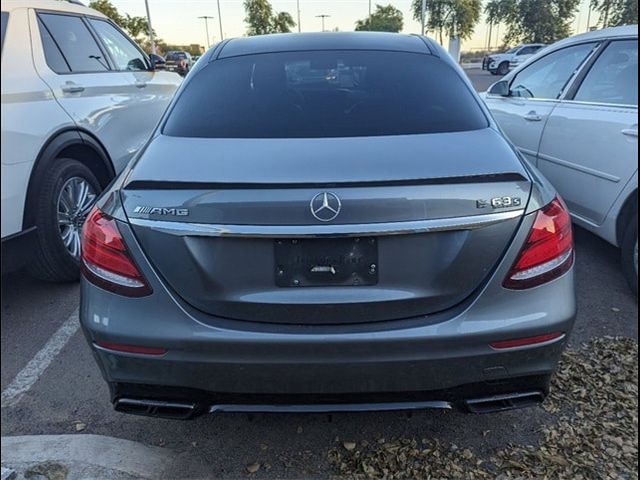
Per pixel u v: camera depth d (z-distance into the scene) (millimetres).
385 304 1754
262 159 1888
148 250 1764
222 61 2680
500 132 2219
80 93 3754
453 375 1781
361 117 2244
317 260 1732
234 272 1747
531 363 1814
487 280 1768
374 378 1770
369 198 1684
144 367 1803
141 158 2053
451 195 1711
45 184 3326
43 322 3240
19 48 3352
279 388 1792
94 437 2275
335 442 2242
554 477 2039
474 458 2143
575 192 3822
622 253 3422
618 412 2365
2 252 3002
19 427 2363
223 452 2203
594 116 3607
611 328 3059
